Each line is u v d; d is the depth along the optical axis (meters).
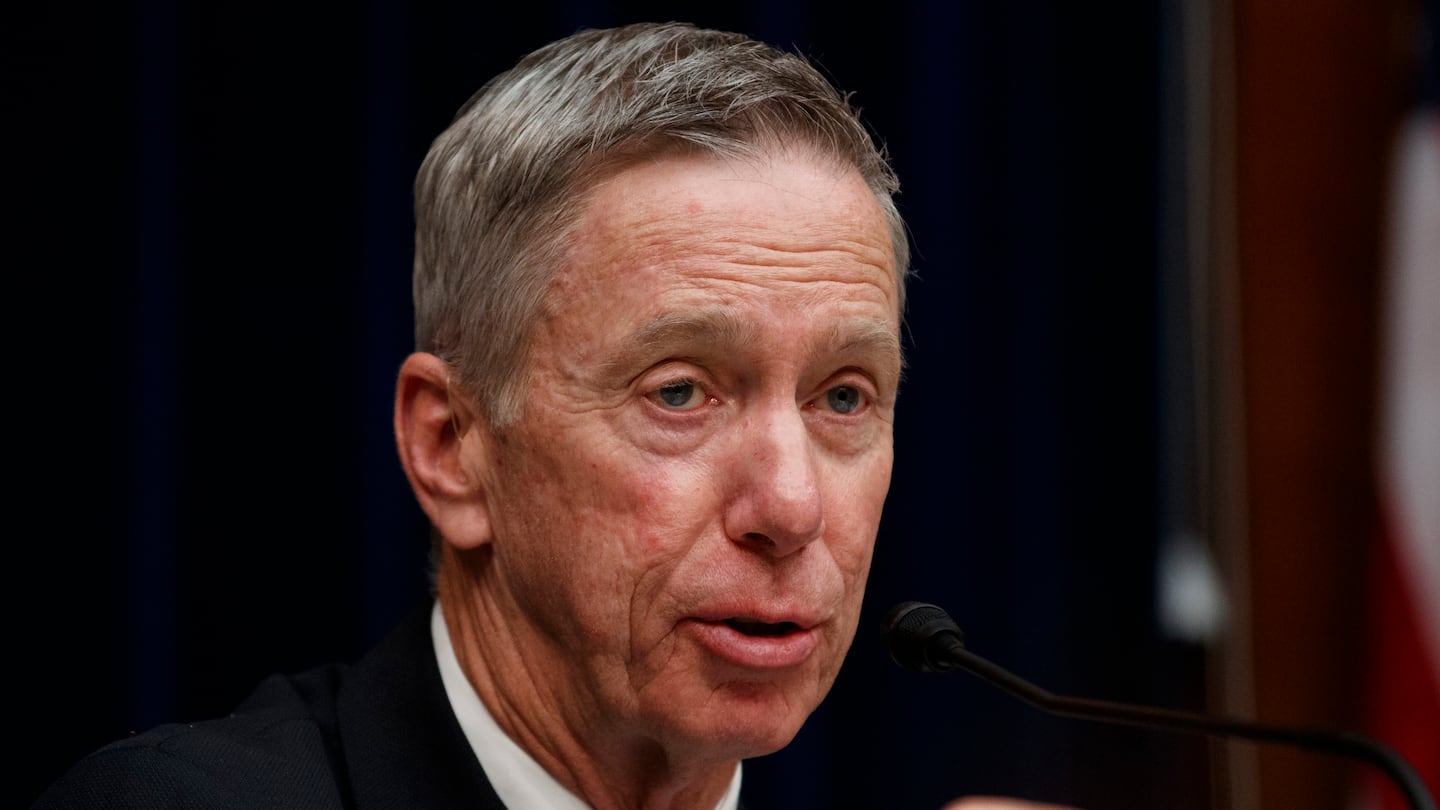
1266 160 7.60
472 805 3.50
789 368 3.32
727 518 3.30
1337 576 7.52
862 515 3.51
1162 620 7.68
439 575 3.86
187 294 5.82
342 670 4.07
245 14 5.93
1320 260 7.57
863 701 7.32
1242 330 7.59
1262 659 7.52
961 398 7.45
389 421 6.04
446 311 3.65
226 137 5.89
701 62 3.49
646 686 3.34
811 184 3.42
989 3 7.63
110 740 5.56
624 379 3.30
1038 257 7.65
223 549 5.85
